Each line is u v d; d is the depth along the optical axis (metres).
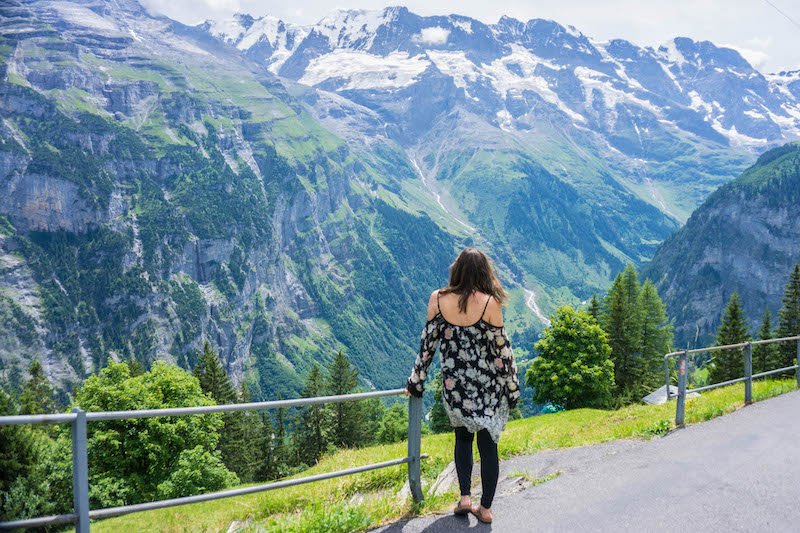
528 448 13.22
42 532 16.34
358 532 6.66
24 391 76.00
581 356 53.38
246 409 6.15
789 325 78.25
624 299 69.12
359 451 15.81
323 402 6.60
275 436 70.19
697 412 14.71
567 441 13.72
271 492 10.70
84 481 5.11
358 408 68.44
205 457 35.50
